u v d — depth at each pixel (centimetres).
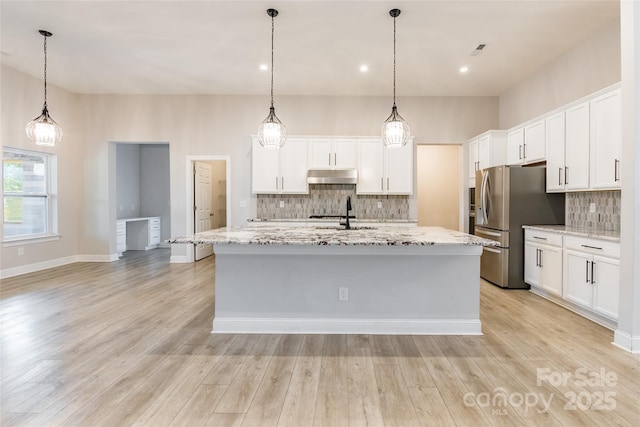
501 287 436
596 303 306
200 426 170
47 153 549
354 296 295
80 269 549
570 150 368
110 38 396
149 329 300
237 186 609
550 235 373
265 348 263
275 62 462
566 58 427
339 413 181
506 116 571
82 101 608
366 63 463
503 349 260
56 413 180
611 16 346
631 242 254
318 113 603
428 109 599
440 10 334
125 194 775
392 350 259
